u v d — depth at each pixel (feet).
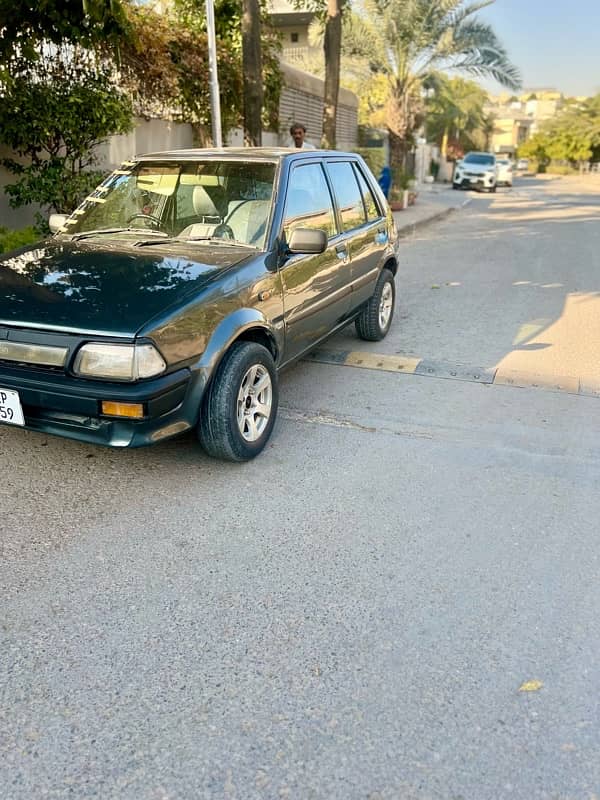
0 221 27.53
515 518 11.67
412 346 21.18
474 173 105.91
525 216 64.28
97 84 27.20
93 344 10.73
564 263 36.32
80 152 27.20
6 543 10.63
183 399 11.52
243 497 12.14
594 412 16.16
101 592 9.54
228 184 15.07
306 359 19.83
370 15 67.10
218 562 10.28
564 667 8.35
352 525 11.34
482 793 6.68
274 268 13.83
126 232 15.10
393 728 7.40
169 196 15.43
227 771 6.86
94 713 7.54
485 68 69.62
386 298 21.62
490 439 14.67
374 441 14.51
